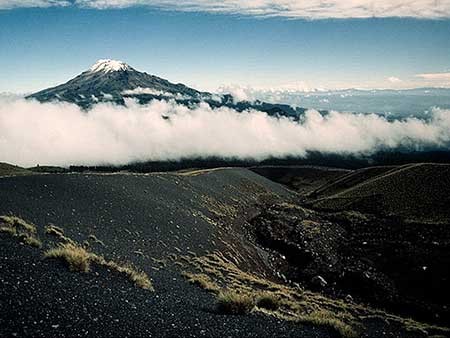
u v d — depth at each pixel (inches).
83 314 405.1
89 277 591.8
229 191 4815.5
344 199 4505.4
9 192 1336.1
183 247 1676.9
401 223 3213.6
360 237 3068.4
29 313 363.6
